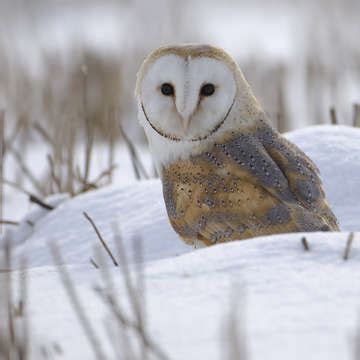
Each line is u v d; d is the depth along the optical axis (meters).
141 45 43.19
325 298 10.00
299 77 41.78
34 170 28.77
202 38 47.78
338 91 39.62
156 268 11.53
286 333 9.11
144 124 16.73
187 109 15.62
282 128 27.39
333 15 46.25
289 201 14.86
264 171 15.20
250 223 14.98
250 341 8.97
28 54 44.94
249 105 16.14
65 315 10.38
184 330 9.49
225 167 15.51
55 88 37.56
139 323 9.40
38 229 19.86
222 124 15.87
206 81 15.63
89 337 9.67
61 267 12.62
